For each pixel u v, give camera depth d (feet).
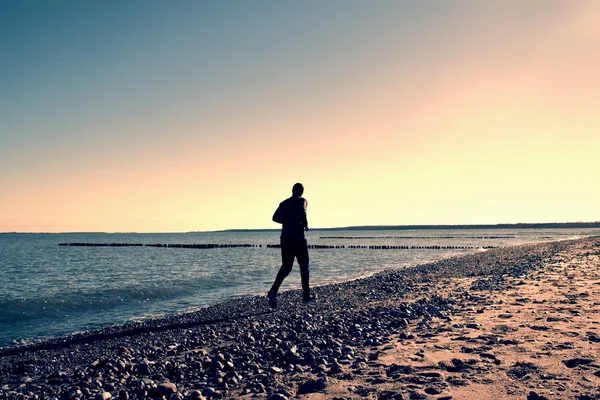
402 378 13.79
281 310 39.14
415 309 31.81
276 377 15.34
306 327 27.22
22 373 20.94
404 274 76.07
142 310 48.29
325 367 16.08
